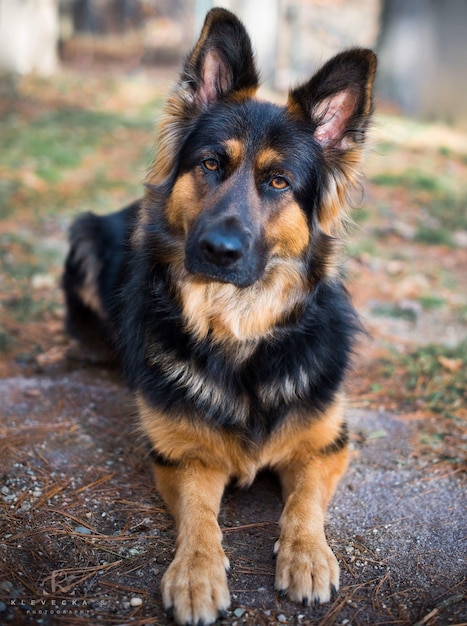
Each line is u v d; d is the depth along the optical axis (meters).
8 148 2.30
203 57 0.81
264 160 0.77
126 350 0.85
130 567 0.67
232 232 0.72
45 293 1.35
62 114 2.86
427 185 2.25
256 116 0.79
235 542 0.72
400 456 0.88
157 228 0.81
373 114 0.80
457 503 0.79
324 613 0.63
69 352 1.13
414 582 0.67
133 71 4.64
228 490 0.81
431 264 1.65
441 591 0.66
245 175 0.77
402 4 3.60
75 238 1.11
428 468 0.86
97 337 1.10
